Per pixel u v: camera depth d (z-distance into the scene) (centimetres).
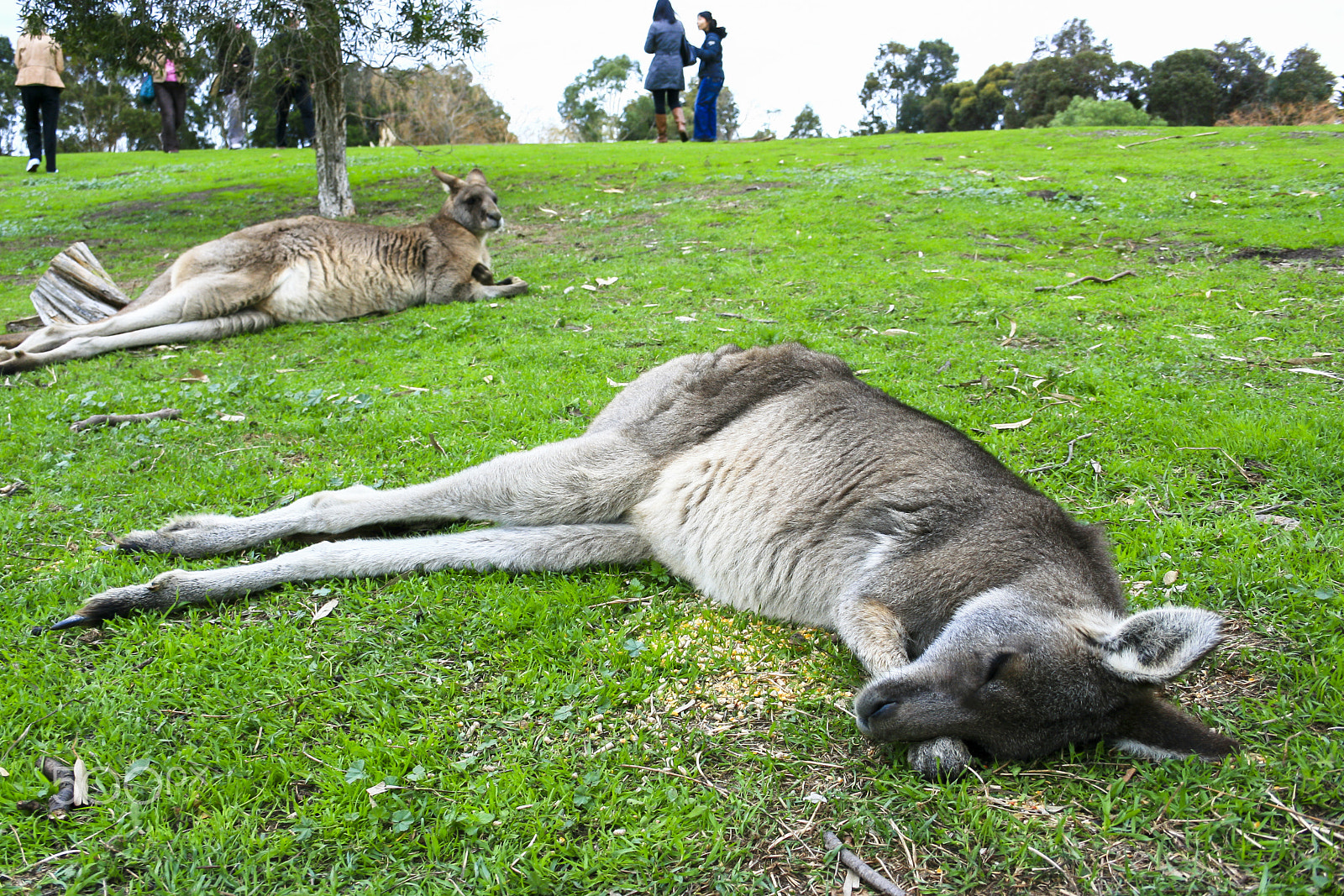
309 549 362
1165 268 820
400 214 1254
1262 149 1397
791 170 1402
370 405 559
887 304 738
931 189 1192
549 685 296
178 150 2230
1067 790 246
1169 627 241
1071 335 644
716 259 898
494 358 654
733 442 368
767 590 344
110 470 471
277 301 761
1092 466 439
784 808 245
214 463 477
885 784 251
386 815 239
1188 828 228
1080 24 4019
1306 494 399
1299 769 243
